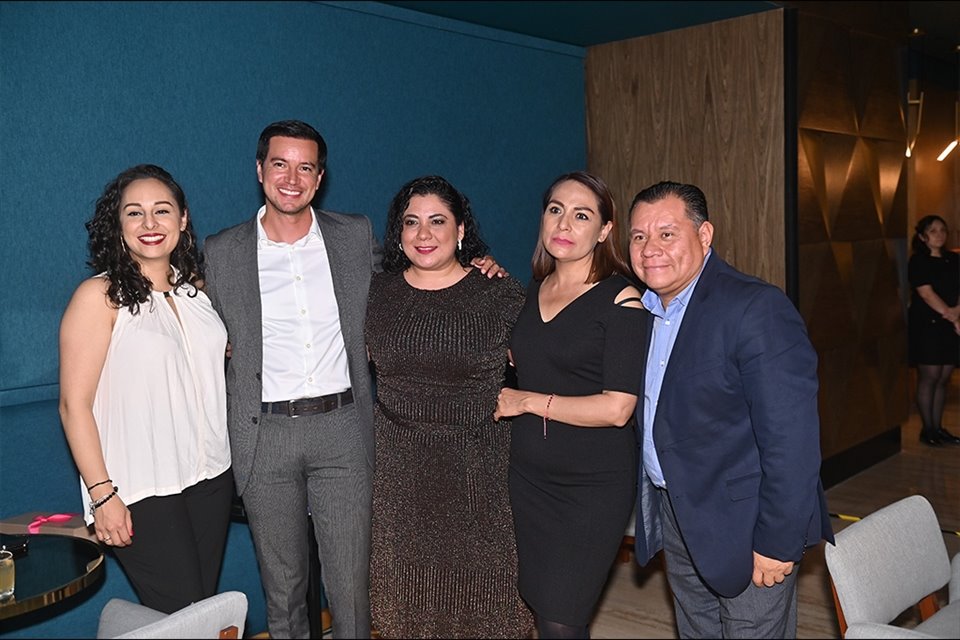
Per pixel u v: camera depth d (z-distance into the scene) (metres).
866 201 5.18
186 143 3.28
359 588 2.73
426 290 2.62
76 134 2.93
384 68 4.09
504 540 2.64
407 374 2.61
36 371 2.85
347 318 2.66
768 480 2.07
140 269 2.36
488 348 2.55
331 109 3.84
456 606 2.67
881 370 5.29
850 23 4.78
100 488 2.24
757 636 2.24
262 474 2.59
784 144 4.71
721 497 2.18
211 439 2.47
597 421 2.34
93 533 2.62
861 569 2.17
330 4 3.81
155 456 2.32
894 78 4.62
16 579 2.27
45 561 2.40
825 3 4.65
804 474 2.05
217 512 2.53
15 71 2.77
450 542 2.65
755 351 2.07
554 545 2.48
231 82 3.43
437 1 4.11
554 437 2.44
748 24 4.77
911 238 4.29
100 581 2.98
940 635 2.19
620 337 2.34
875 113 4.88
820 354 4.89
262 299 2.60
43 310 2.86
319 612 2.98
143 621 1.97
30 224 2.82
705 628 2.43
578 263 2.46
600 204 2.42
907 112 4.45
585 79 5.41
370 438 2.68
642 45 5.16
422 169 4.30
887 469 4.96
